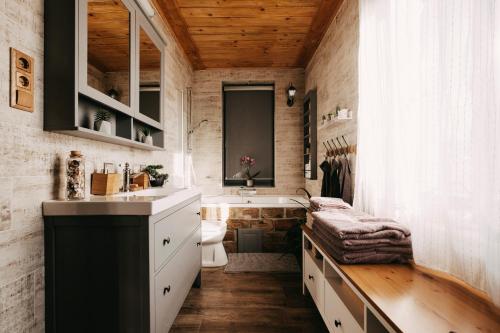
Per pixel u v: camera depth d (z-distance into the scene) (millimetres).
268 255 3574
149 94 2424
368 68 1911
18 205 1207
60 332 1352
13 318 1182
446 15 1157
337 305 1463
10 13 1168
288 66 4438
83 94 1435
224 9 2855
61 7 1349
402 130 1501
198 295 2455
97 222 1338
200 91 4500
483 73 989
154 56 2529
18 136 1207
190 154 4195
